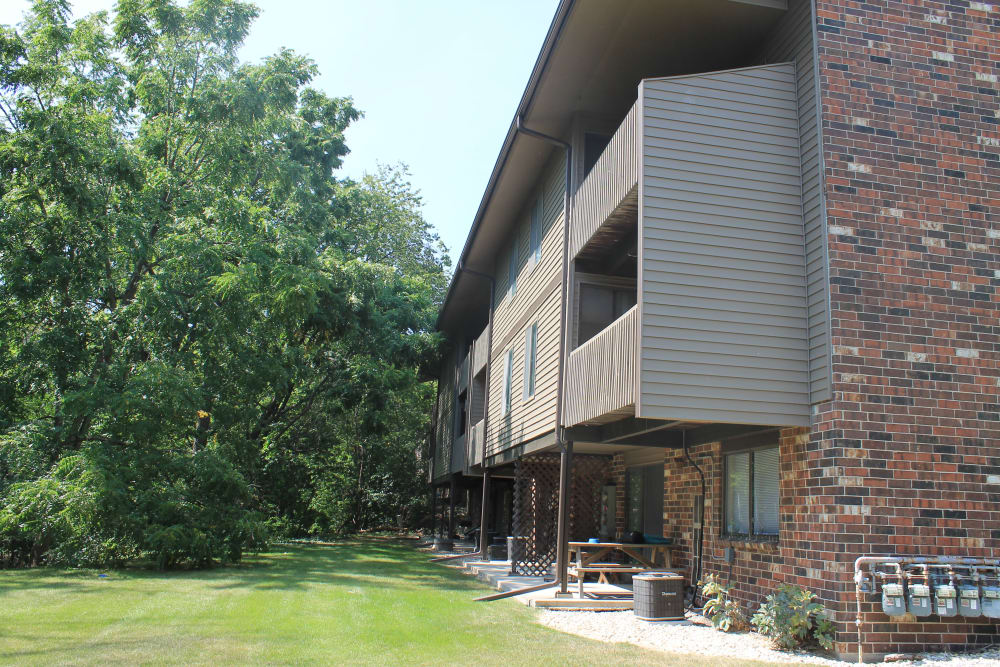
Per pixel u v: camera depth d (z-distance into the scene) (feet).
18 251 51.06
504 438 52.85
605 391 30.07
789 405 26.08
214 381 59.26
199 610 29.99
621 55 34.37
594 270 39.01
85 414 49.49
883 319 25.88
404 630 26.58
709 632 27.22
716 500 32.45
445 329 88.48
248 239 62.34
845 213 26.53
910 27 28.53
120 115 60.80
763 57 31.96
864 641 23.16
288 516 93.20
